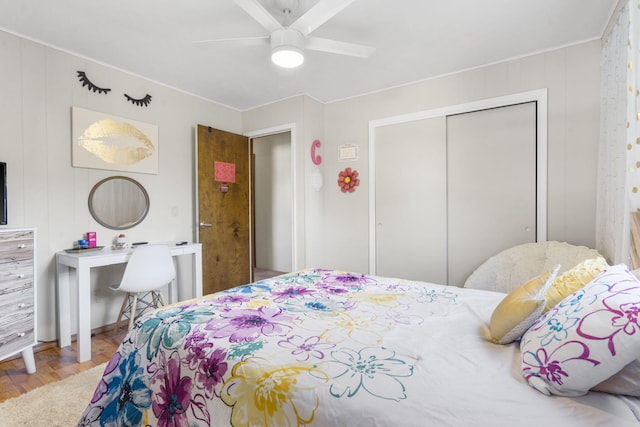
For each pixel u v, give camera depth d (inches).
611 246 80.0
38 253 94.5
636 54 60.6
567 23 88.6
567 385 30.2
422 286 74.0
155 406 43.5
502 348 42.1
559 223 101.5
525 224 108.2
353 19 85.9
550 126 102.6
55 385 73.2
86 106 105.3
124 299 108.0
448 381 33.3
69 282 99.3
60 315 96.3
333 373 35.0
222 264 145.8
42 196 95.3
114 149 111.9
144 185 121.8
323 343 42.8
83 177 104.6
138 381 46.0
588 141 96.8
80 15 82.5
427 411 28.6
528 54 105.7
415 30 91.5
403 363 37.3
